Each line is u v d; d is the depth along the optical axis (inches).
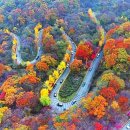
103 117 7293.3
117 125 7121.1
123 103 7514.8
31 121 7810.0
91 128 7022.6
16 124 7770.7
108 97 7687.0
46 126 7372.1
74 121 7268.7
